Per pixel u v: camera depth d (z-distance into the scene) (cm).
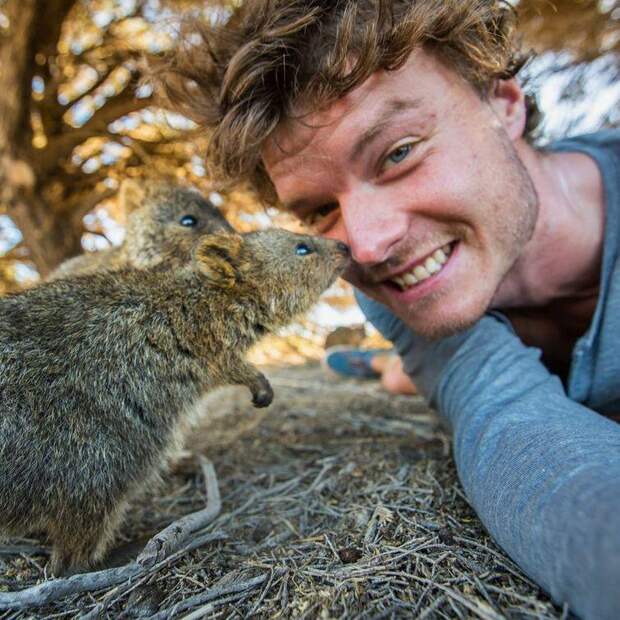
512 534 19
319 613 19
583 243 32
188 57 32
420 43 25
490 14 28
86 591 23
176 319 31
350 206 27
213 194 76
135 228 51
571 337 37
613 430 20
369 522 27
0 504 24
